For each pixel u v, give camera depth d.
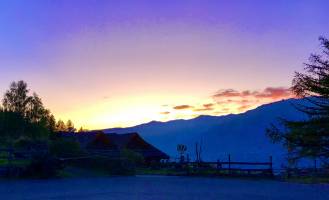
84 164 51.25
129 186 35.28
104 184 36.94
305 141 13.41
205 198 26.53
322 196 28.59
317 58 13.62
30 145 51.59
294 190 33.41
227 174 52.59
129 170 52.84
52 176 42.72
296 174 46.41
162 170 61.12
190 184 39.00
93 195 27.33
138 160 63.53
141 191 30.80
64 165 47.19
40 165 42.25
